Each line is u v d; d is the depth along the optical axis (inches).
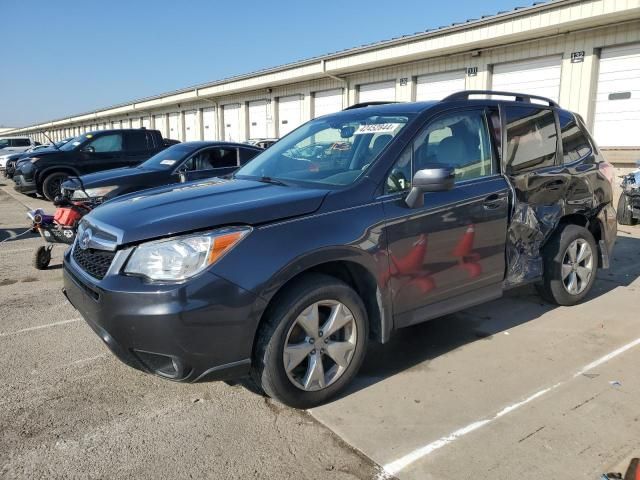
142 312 108.3
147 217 120.5
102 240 121.6
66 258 140.8
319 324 126.5
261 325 118.4
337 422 122.0
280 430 119.2
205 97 1162.6
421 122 150.3
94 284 116.6
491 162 165.5
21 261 289.9
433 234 143.4
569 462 106.0
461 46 573.9
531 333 174.2
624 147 487.8
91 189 323.9
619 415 123.1
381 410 127.0
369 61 686.5
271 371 118.6
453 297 153.1
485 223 157.2
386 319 135.9
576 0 462.6
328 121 176.2
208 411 127.6
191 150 366.0
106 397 134.5
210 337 110.6
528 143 179.3
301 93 889.5
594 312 193.8
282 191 134.1
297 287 121.0
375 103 183.8
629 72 477.4
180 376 113.2
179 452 111.3
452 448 111.3
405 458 108.3
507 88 576.4
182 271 109.6
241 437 116.6
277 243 117.0
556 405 128.0
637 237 335.9
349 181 137.0
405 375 145.2
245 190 138.9
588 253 200.4
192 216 115.3
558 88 529.3
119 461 108.3
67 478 103.3
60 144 582.9
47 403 131.6
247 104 1064.2
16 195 656.4
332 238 123.2
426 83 663.8
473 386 138.4
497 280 165.5
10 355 160.2
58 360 156.9
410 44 628.1
